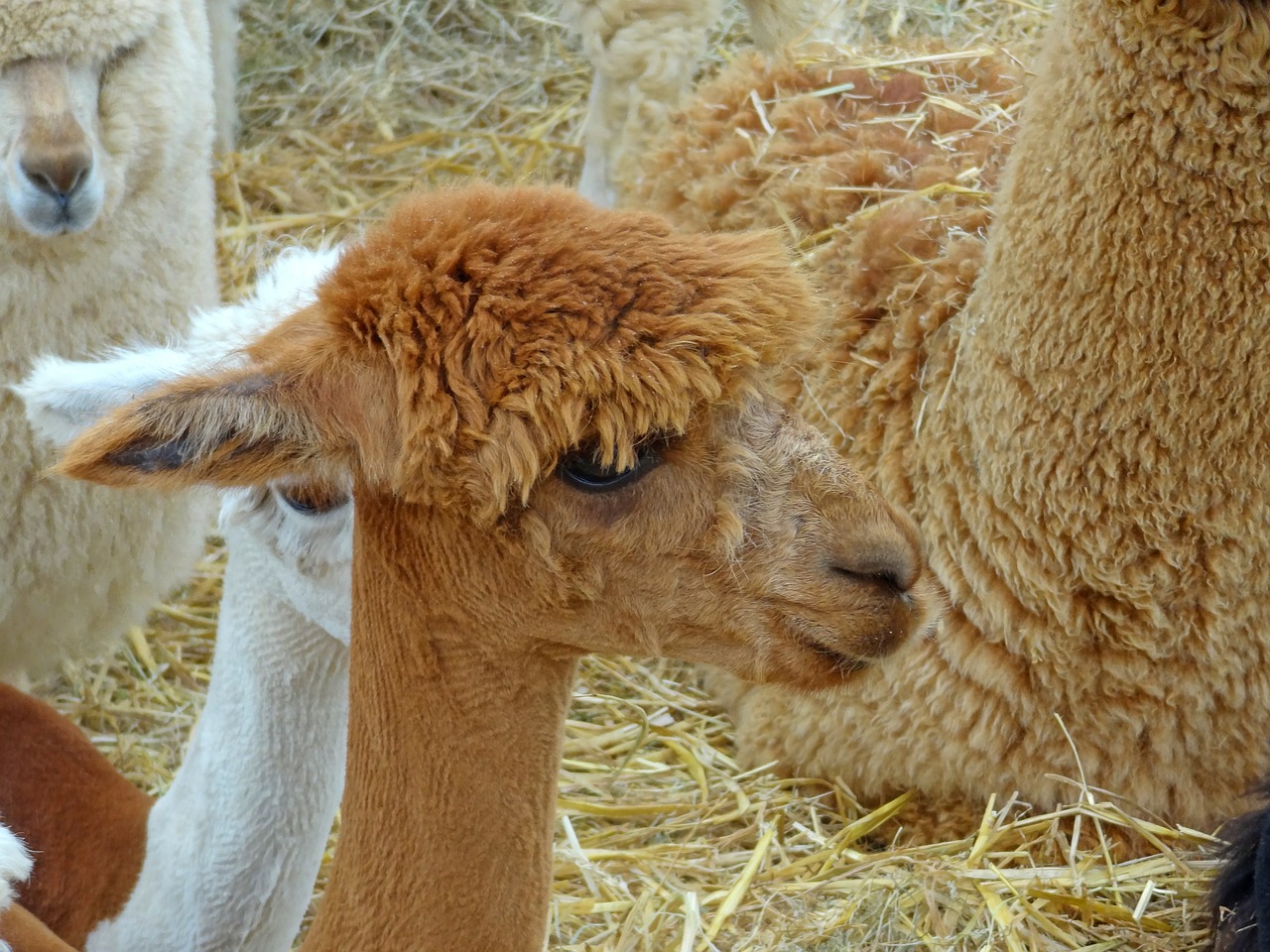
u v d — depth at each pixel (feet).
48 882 10.34
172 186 13.64
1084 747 12.46
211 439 7.11
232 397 7.14
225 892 9.91
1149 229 10.69
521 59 26.07
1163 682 12.01
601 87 20.16
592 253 7.27
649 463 7.41
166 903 10.07
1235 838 11.27
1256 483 11.25
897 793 13.65
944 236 13.82
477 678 7.82
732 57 23.39
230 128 23.32
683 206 16.42
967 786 12.96
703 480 7.49
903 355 13.25
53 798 10.55
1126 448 11.31
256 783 9.72
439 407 7.16
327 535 8.75
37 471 12.71
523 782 7.98
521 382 7.12
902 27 23.27
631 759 14.78
